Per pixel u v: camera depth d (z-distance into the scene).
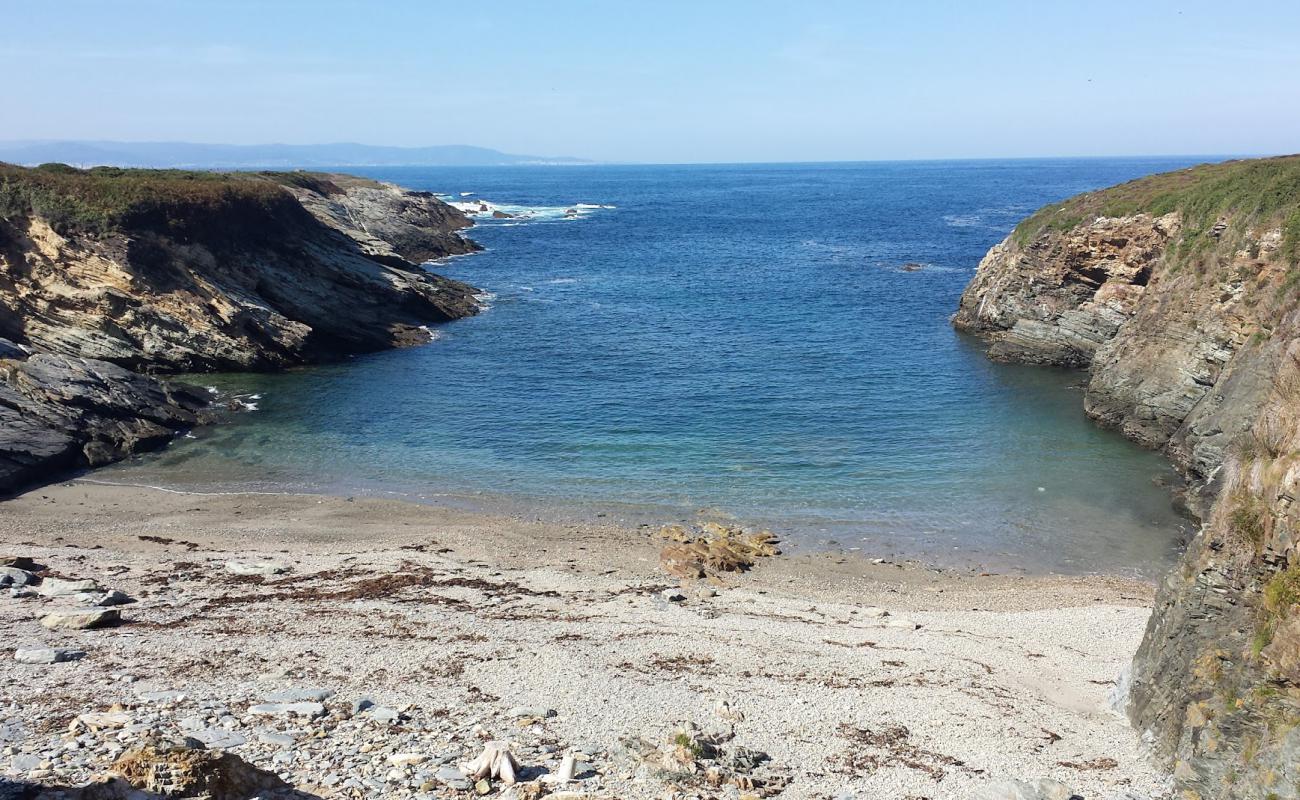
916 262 101.50
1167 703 18.70
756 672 21.70
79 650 19.77
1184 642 18.80
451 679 19.94
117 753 14.21
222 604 24.39
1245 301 40.94
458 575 28.30
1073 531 33.47
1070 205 62.62
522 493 36.62
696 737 17.41
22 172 55.81
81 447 39.34
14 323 50.09
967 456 41.19
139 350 52.53
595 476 38.53
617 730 17.75
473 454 41.09
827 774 16.55
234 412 47.31
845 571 30.08
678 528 32.91
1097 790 16.53
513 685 19.81
